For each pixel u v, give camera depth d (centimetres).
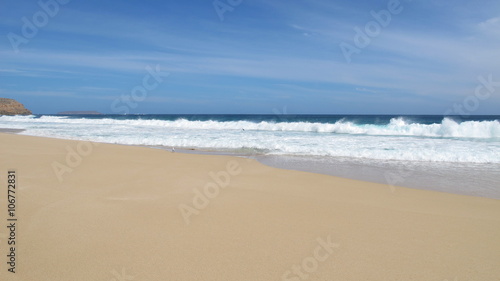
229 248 323
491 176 789
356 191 596
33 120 3844
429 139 1448
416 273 282
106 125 2772
